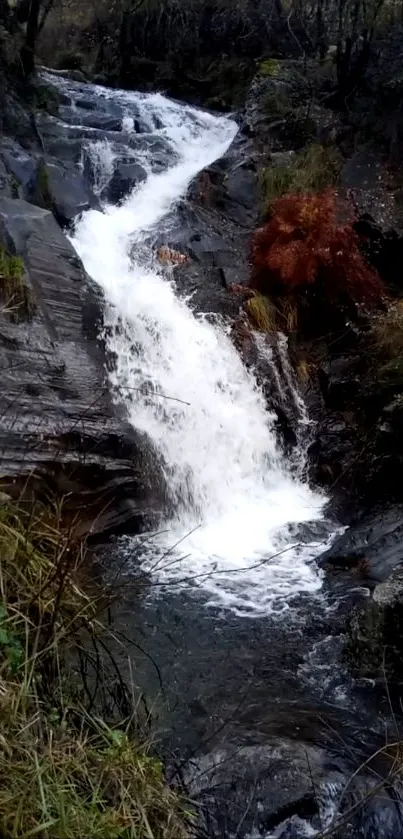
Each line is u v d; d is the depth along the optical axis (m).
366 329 8.21
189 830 3.18
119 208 9.92
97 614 3.80
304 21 13.69
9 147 8.91
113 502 6.02
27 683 3.08
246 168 10.57
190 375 7.48
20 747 2.90
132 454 6.30
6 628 3.28
